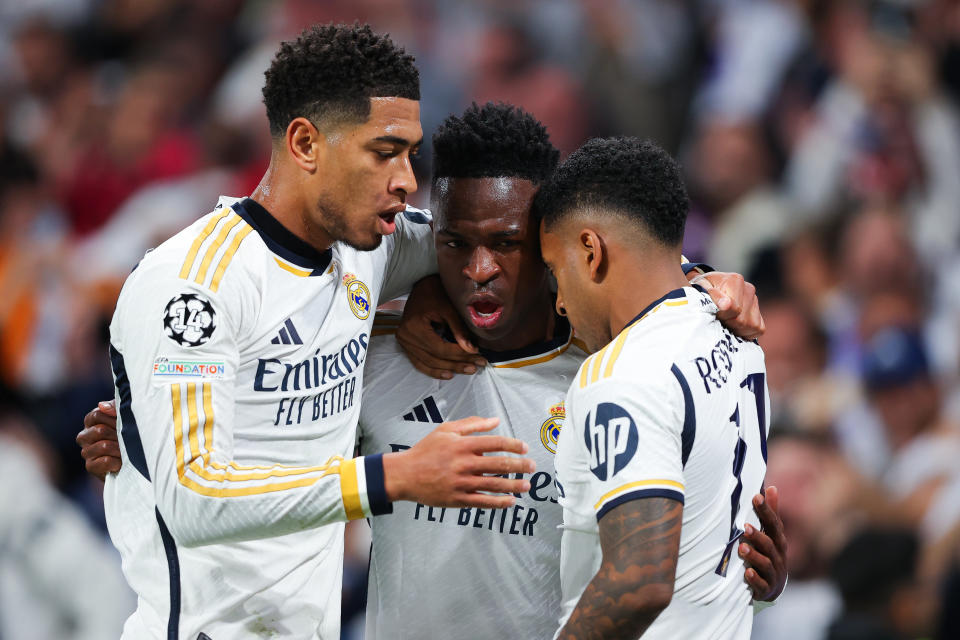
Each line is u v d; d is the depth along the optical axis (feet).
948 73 99.81
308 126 30.58
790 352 83.20
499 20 103.76
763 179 95.25
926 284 89.76
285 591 32.78
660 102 102.37
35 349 88.12
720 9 103.40
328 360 32.53
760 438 32.07
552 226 31.35
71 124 102.47
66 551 64.03
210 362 29.27
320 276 32.17
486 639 37.17
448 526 36.47
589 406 28.60
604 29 102.94
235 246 30.66
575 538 30.17
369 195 30.73
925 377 79.36
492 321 34.09
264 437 31.60
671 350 28.89
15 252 92.99
